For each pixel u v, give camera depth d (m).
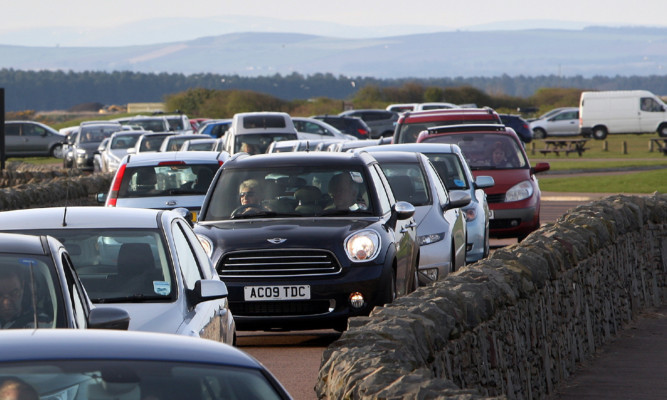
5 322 19.73
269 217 38.62
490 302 26.38
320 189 39.34
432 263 45.75
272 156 41.12
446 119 76.12
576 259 35.66
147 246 25.83
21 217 26.88
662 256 48.09
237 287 36.00
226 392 13.12
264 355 35.78
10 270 20.59
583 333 36.19
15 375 12.77
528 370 29.39
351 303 36.00
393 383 17.05
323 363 20.38
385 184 41.59
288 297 35.97
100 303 24.23
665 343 38.94
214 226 37.84
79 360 13.20
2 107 104.44
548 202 102.62
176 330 23.31
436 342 22.48
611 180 122.19
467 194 49.91
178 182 52.62
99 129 169.50
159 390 12.80
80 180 90.56
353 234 36.53
